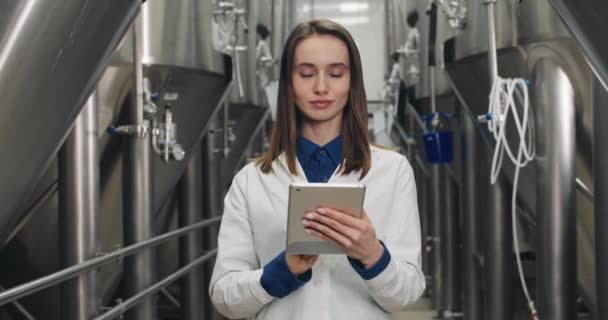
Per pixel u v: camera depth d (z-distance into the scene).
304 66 1.08
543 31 1.90
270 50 4.38
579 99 1.88
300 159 1.12
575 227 1.87
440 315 3.80
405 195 1.11
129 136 2.09
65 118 1.24
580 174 1.96
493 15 1.92
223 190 3.52
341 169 1.10
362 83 1.11
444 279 3.68
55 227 2.10
